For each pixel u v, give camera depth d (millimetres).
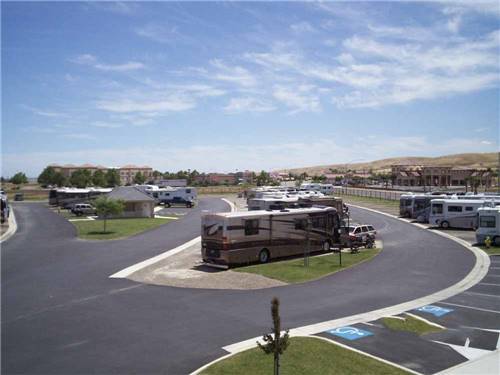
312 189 86250
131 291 21562
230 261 27266
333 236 34031
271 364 12312
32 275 25547
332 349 13562
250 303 19172
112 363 12836
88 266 28172
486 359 13125
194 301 19609
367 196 96250
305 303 19047
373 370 12164
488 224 36000
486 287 21938
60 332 15586
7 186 162750
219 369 12062
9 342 14602
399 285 22375
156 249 34938
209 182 194375
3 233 46438
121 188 63031
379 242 38406
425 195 58000
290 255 31500
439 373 12117
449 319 16922
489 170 124250
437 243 37156
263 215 29328
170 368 12469
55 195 86188
